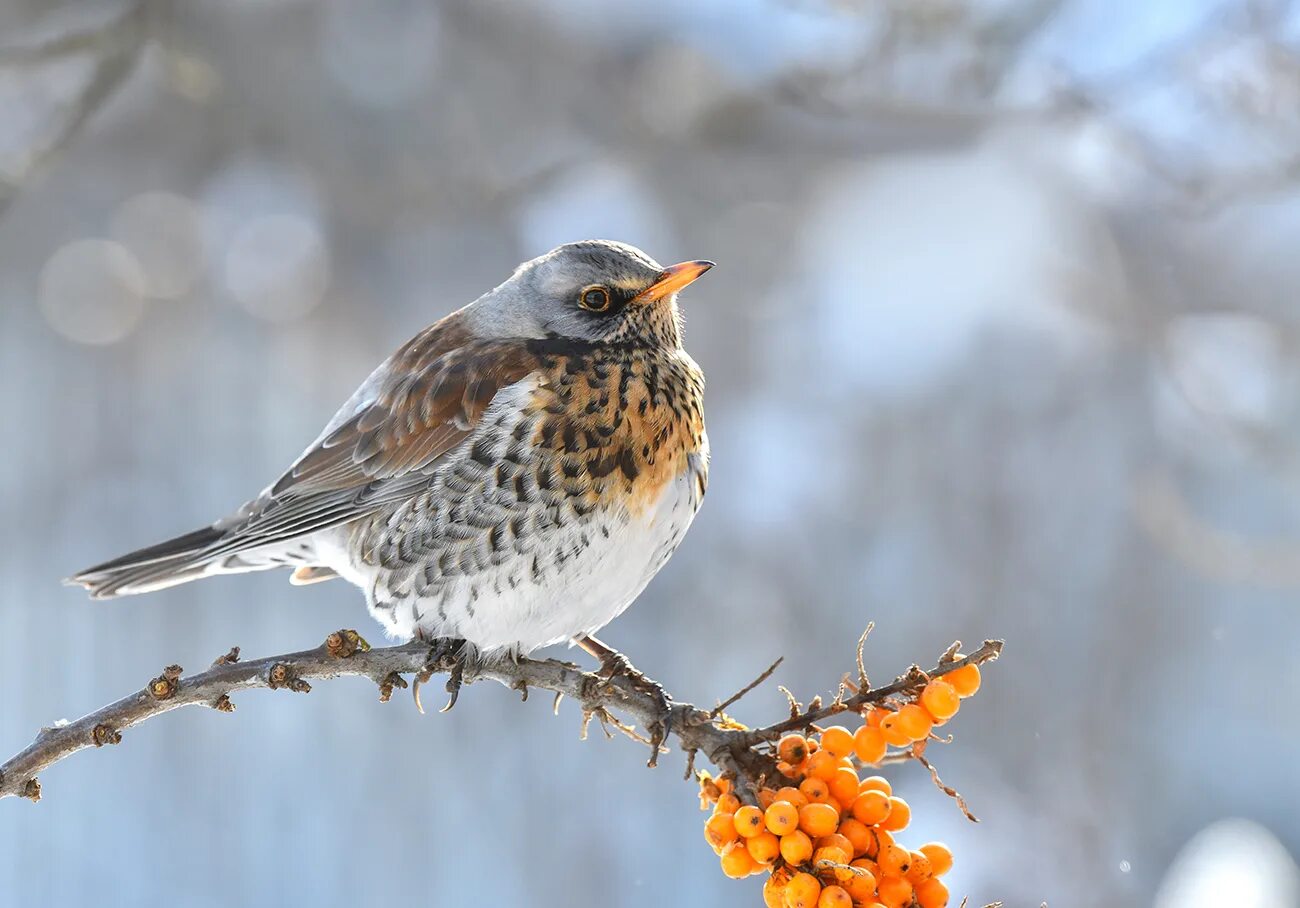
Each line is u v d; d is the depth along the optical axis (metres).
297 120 16.12
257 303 16.45
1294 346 14.38
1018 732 14.66
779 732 4.90
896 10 11.48
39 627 15.59
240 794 14.45
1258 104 11.52
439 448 6.83
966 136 15.23
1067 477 15.31
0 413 16.27
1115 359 15.28
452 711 14.67
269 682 5.39
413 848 14.24
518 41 16.09
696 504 6.89
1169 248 14.93
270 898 14.07
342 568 7.30
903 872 4.67
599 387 6.64
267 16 15.83
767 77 13.89
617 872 13.99
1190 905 12.19
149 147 16.66
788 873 4.66
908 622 15.06
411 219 15.60
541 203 15.80
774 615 15.11
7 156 11.77
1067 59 12.07
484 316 7.34
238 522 7.59
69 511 16.20
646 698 5.82
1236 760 15.11
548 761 14.48
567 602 6.62
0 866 13.84
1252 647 15.18
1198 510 15.21
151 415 16.52
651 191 15.84
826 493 15.41
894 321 15.60
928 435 15.52
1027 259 14.99
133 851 14.15
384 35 16.27
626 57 16.00
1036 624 15.01
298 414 16.69
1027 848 13.84
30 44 9.95
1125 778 14.62
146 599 15.48
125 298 16.56
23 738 15.09
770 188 15.76
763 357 15.94
